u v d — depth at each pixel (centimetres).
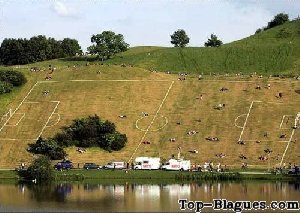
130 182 19238
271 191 16900
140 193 16938
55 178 19838
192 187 17900
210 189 17412
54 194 16975
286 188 17412
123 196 16500
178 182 19112
